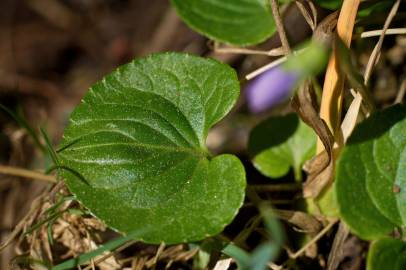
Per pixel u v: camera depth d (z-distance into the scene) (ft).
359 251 0.64
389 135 0.57
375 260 0.55
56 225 0.64
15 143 0.78
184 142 0.60
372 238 0.55
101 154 0.60
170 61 0.61
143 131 0.60
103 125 0.60
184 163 0.59
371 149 0.57
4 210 0.78
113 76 0.62
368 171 0.56
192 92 0.61
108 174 0.59
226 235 0.66
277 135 0.67
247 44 0.67
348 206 0.55
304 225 0.62
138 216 0.57
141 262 0.63
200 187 0.58
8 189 0.79
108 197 0.58
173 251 0.63
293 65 0.51
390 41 0.75
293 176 0.68
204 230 0.56
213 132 0.82
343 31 0.58
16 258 0.63
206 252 0.61
